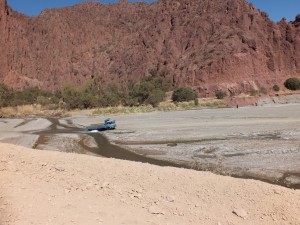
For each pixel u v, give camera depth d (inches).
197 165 655.1
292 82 4097.0
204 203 264.1
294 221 242.7
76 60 6988.2
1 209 226.2
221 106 2869.1
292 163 645.3
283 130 1096.2
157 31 6259.8
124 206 257.6
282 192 277.1
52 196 260.1
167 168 343.9
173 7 6678.2
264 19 5285.4
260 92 3976.4
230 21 5462.6
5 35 6496.1
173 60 5561.0
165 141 1016.2
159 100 3216.0
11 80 6146.7
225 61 4542.3
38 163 334.3
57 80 6599.4
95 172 324.2
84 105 3186.5
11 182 277.0
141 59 6018.7
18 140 1161.4
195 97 3513.8
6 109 3093.0
